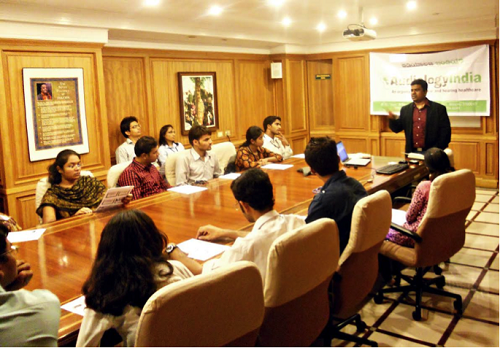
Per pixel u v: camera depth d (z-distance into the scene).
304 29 6.65
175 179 4.23
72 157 3.11
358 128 7.66
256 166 4.52
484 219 5.02
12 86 4.07
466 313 2.95
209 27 5.74
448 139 4.95
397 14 5.78
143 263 1.46
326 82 7.97
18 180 4.18
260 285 1.45
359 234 2.15
